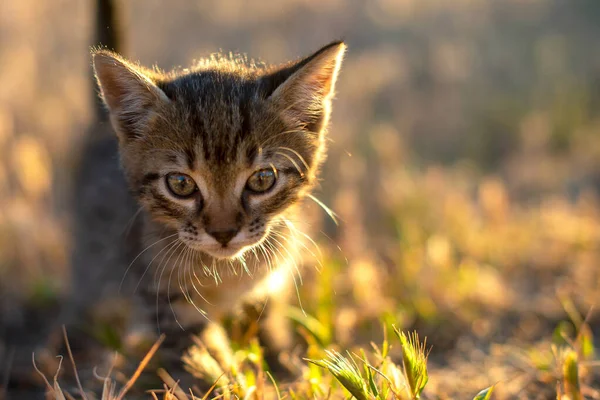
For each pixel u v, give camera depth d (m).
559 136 11.43
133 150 4.78
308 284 6.29
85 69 10.70
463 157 11.41
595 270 7.19
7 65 11.00
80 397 5.08
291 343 5.77
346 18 15.19
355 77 12.04
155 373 4.99
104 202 6.36
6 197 8.76
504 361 5.58
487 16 16.47
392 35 15.00
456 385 5.06
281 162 4.70
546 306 6.65
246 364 5.08
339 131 9.76
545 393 4.75
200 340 5.00
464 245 7.87
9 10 12.57
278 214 4.81
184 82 4.88
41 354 6.01
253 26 14.23
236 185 4.57
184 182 4.57
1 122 9.00
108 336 5.62
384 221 8.41
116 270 6.38
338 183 8.67
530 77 13.62
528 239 7.90
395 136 10.30
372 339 5.92
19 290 7.36
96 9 6.41
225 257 4.61
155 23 13.69
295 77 4.70
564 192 9.73
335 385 4.41
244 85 4.82
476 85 13.31
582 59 14.39
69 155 8.59
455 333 6.24
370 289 6.46
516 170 10.67
